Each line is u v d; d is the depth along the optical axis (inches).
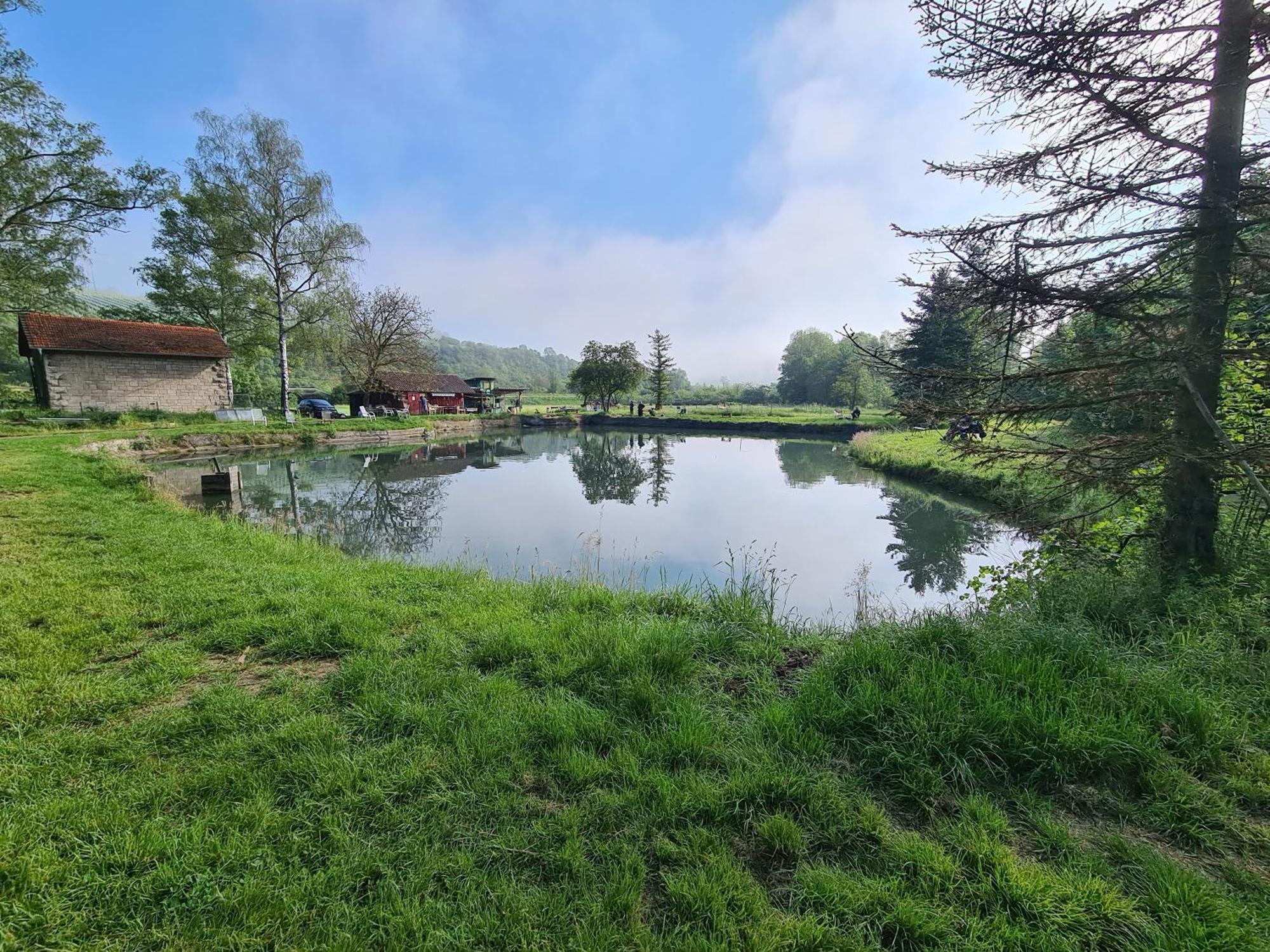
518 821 88.6
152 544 256.1
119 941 68.2
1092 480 171.9
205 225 1093.1
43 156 821.2
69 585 193.6
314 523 463.2
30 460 482.3
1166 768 96.4
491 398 2174.0
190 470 672.4
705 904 73.3
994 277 161.6
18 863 75.8
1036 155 168.6
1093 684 114.7
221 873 76.7
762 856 83.7
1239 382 174.7
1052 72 154.3
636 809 90.7
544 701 125.5
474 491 672.4
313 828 85.9
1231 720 105.8
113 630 160.7
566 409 2214.6
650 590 232.4
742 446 1315.2
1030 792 93.7
